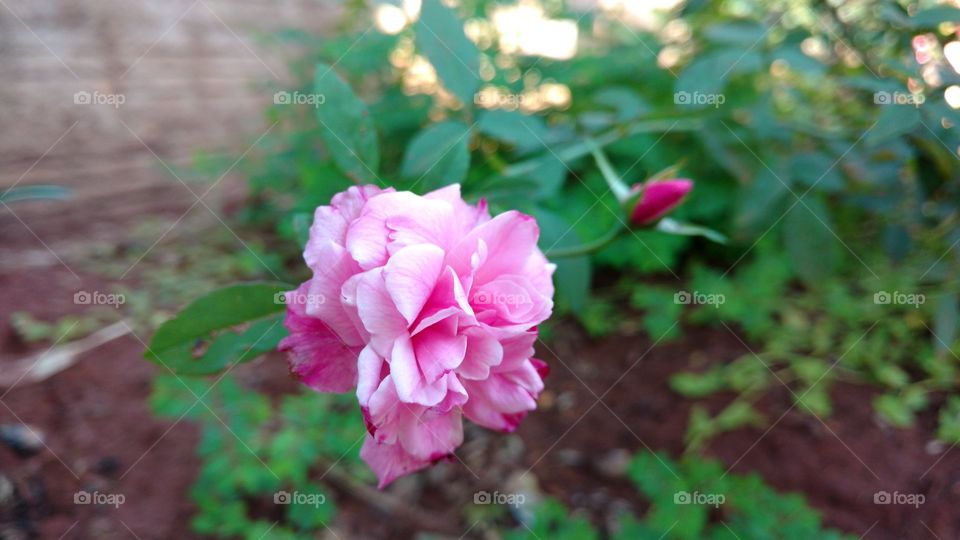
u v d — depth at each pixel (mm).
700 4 350
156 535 290
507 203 252
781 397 389
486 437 366
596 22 546
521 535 290
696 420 372
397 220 170
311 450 310
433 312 173
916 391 383
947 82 259
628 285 498
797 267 367
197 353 191
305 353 177
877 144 309
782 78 462
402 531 313
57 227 524
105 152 554
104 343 381
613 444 364
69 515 292
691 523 294
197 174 565
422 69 510
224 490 295
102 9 535
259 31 551
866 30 321
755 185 370
